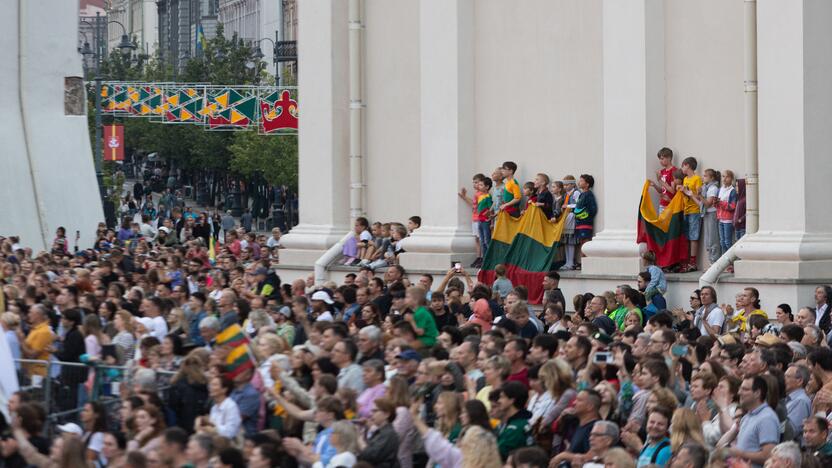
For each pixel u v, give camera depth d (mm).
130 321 43000
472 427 25469
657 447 28141
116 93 127250
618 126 57312
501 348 34688
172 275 61656
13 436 29531
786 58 52188
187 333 45969
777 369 31266
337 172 69500
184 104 126688
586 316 47625
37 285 55125
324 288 51219
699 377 30938
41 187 107000
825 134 52094
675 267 55875
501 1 63031
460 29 63688
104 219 114812
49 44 109188
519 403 29953
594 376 32312
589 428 29266
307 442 31969
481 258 61844
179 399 34281
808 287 51250
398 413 29266
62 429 31078
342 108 69688
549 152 61656
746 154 54125
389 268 52875
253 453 26625
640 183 56656
